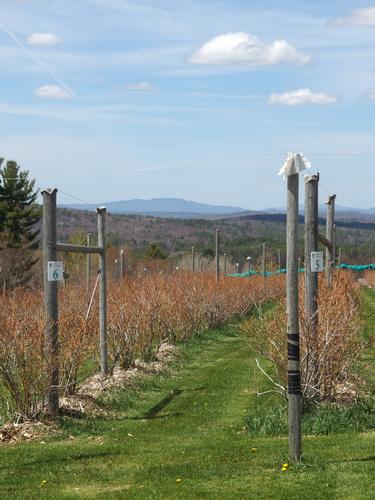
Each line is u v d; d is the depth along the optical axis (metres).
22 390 11.68
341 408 11.26
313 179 11.88
